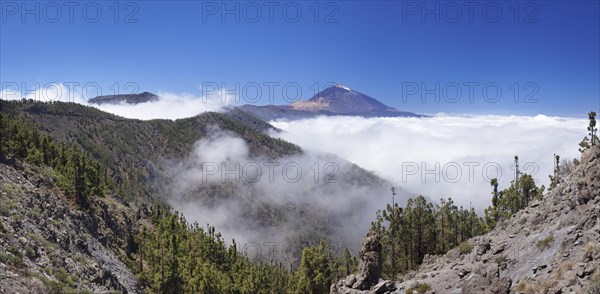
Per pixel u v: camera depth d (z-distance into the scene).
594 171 42.78
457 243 75.25
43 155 97.69
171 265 67.06
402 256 74.44
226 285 79.94
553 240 39.59
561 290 28.88
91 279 44.56
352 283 50.91
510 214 69.31
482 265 42.44
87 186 84.00
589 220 36.62
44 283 32.50
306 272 69.69
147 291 62.81
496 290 33.94
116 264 63.91
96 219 77.94
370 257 50.53
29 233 42.25
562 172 63.16
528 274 36.38
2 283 28.48
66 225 57.97
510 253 44.06
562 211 44.75
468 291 35.69
